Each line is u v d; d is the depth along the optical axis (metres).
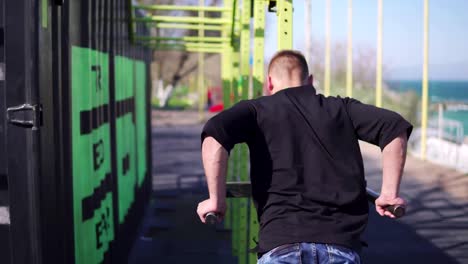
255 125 2.64
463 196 11.45
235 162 7.94
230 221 8.48
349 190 2.57
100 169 4.82
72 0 3.90
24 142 2.86
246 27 6.72
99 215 4.73
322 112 2.67
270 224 2.54
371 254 7.19
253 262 4.49
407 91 26.14
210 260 6.92
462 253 7.25
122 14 6.57
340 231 2.50
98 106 4.80
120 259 5.96
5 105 2.86
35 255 2.86
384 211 2.59
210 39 7.91
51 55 3.28
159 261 6.86
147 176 10.15
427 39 18.39
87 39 4.32
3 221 2.89
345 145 2.63
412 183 13.06
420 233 8.30
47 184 3.14
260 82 4.88
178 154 18.56
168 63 39.12
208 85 46.06
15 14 2.85
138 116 8.62
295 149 2.60
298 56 2.90
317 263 2.43
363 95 33.22
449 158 17.00
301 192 2.55
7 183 2.88
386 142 2.57
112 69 5.65
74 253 3.82
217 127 2.50
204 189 11.88
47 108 3.16
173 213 9.59
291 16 3.91
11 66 2.85
